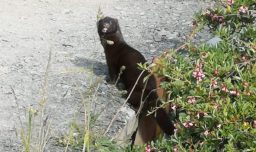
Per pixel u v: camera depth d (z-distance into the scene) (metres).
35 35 12.49
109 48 10.09
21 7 14.30
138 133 8.66
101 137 7.45
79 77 10.26
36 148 7.07
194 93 6.32
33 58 11.18
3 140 8.09
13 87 9.83
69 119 8.68
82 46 11.98
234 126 5.94
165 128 8.18
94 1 14.93
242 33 7.32
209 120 6.14
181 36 12.71
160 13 14.19
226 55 6.68
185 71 6.71
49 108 9.02
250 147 5.82
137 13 14.14
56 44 12.02
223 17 8.00
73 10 14.23
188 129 6.36
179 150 6.30
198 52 6.95
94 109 8.95
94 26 13.16
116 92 9.54
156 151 6.52
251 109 5.98
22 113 8.88
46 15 13.80
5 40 12.09
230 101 6.23
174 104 6.61
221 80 6.45
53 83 9.99
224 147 6.08
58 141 7.86
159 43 12.26
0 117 8.75
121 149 7.01
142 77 9.20
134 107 9.22
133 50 10.09
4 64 10.83
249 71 6.40
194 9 14.52
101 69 10.84
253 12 7.78
